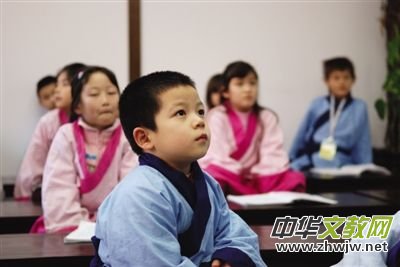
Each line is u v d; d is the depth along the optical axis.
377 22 3.94
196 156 1.06
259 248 1.30
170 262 0.98
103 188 1.92
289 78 3.83
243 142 2.68
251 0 3.73
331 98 3.56
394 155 3.77
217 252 1.09
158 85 1.09
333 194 2.36
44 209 1.85
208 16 3.67
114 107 1.96
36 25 3.42
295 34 3.82
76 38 3.48
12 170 3.43
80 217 1.83
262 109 2.78
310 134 3.57
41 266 1.25
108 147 1.95
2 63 3.39
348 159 3.48
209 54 3.70
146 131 1.11
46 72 3.45
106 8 3.51
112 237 1.01
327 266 1.37
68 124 2.01
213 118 2.71
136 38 3.55
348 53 3.92
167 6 3.61
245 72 2.69
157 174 1.07
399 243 1.24
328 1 3.85
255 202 2.00
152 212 1.00
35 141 2.74
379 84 3.96
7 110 3.41
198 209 1.08
